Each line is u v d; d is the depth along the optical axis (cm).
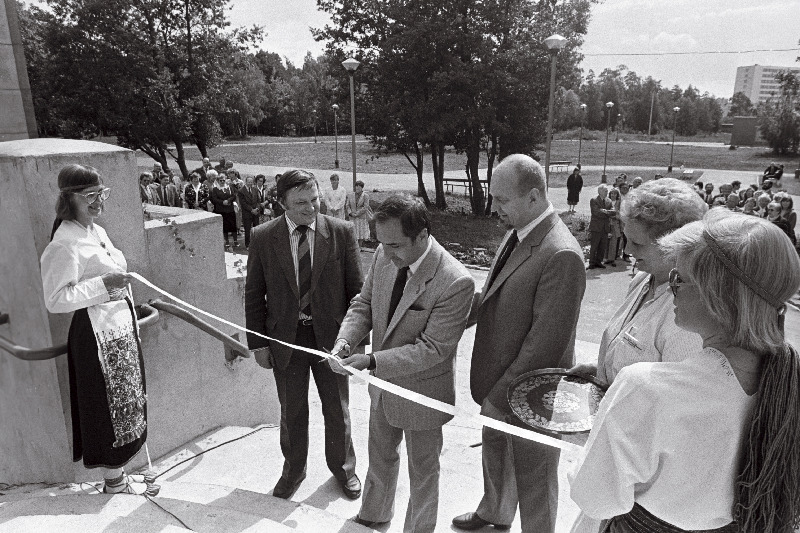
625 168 3788
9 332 221
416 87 1789
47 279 224
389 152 2034
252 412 418
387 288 272
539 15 1794
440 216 1881
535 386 214
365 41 1867
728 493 124
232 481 332
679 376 122
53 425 262
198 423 371
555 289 234
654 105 10300
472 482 347
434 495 272
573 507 321
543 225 243
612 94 10581
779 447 117
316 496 329
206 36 2419
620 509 130
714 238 120
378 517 295
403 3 1764
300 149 5188
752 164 4241
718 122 11156
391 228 242
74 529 222
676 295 132
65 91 2338
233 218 1329
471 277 255
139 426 268
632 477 125
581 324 831
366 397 521
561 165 3578
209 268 362
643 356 183
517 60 1686
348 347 279
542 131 1842
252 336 323
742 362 121
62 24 2267
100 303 239
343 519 274
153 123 2342
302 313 318
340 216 1311
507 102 1750
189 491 290
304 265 313
